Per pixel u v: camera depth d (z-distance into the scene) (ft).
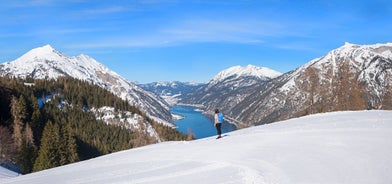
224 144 95.50
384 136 75.00
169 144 120.47
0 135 284.41
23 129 337.72
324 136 83.46
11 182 86.69
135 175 73.26
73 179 78.23
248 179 58.18
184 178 64.75
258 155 75.25
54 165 269.23
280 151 75.82
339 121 105.40
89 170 88.43
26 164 267.80
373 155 61.98
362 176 52.08
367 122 96.73
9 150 279.69
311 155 68.54
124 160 97.14
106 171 82.99
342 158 63.16
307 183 52.34
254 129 120.26
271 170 62.49
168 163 82.17
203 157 82.69
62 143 283.79
